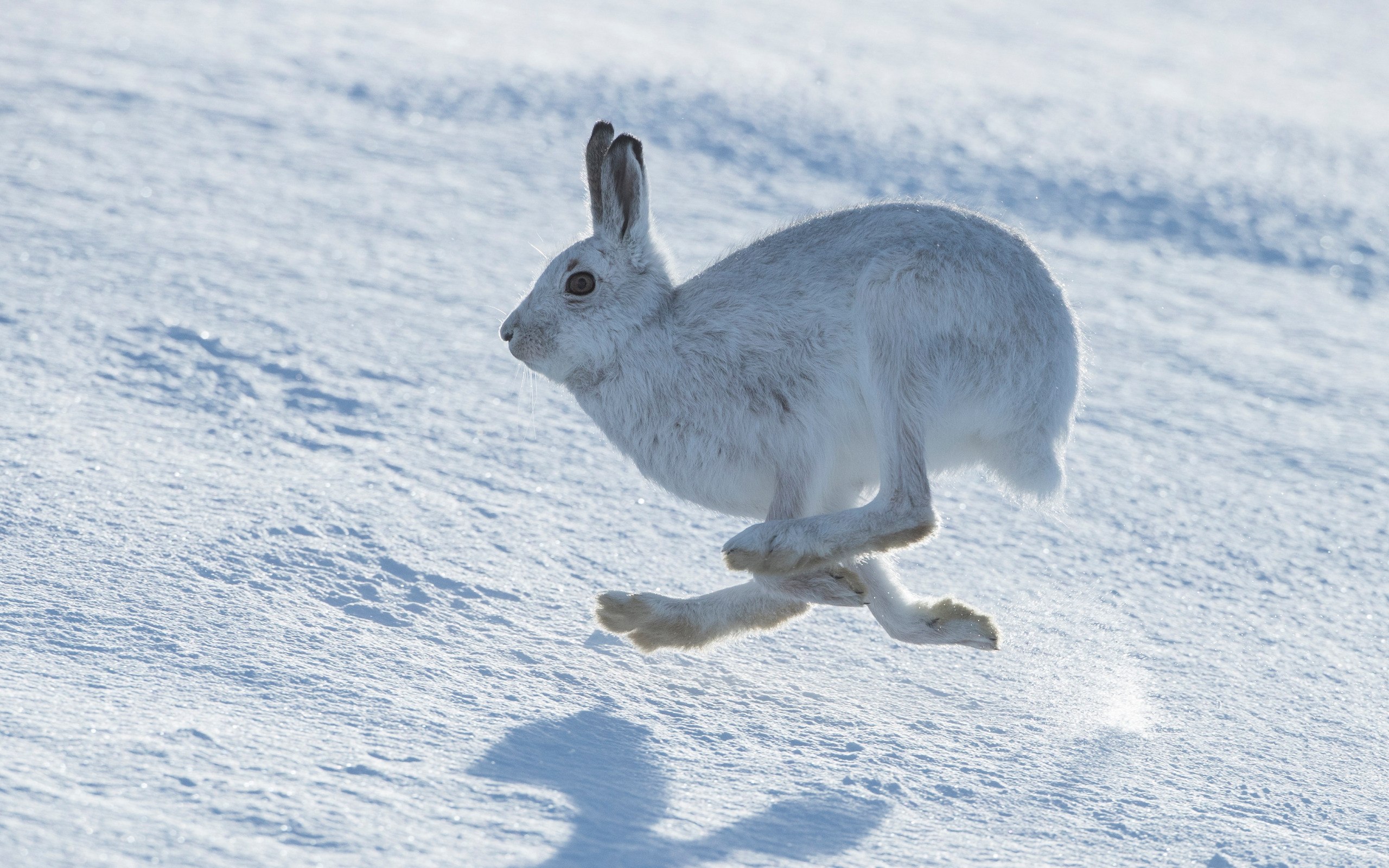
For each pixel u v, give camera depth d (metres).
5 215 32.25
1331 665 17.70
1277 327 40.25
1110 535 22.36
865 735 14.00
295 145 46.91
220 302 28.22
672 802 11.60
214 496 17.91
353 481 19.80
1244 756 14.52
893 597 15.47
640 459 15.52
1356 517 24.48
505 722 12.80
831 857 10.95
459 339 28.86
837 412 14.79
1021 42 100.38
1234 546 22.36
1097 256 47.34
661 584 17.97
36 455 18.22
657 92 64.12
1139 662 17.22
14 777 9.91
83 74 51.25
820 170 54.66
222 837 9.59
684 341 15.01
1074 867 11.37
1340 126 78.31
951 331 14.11
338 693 12.76
